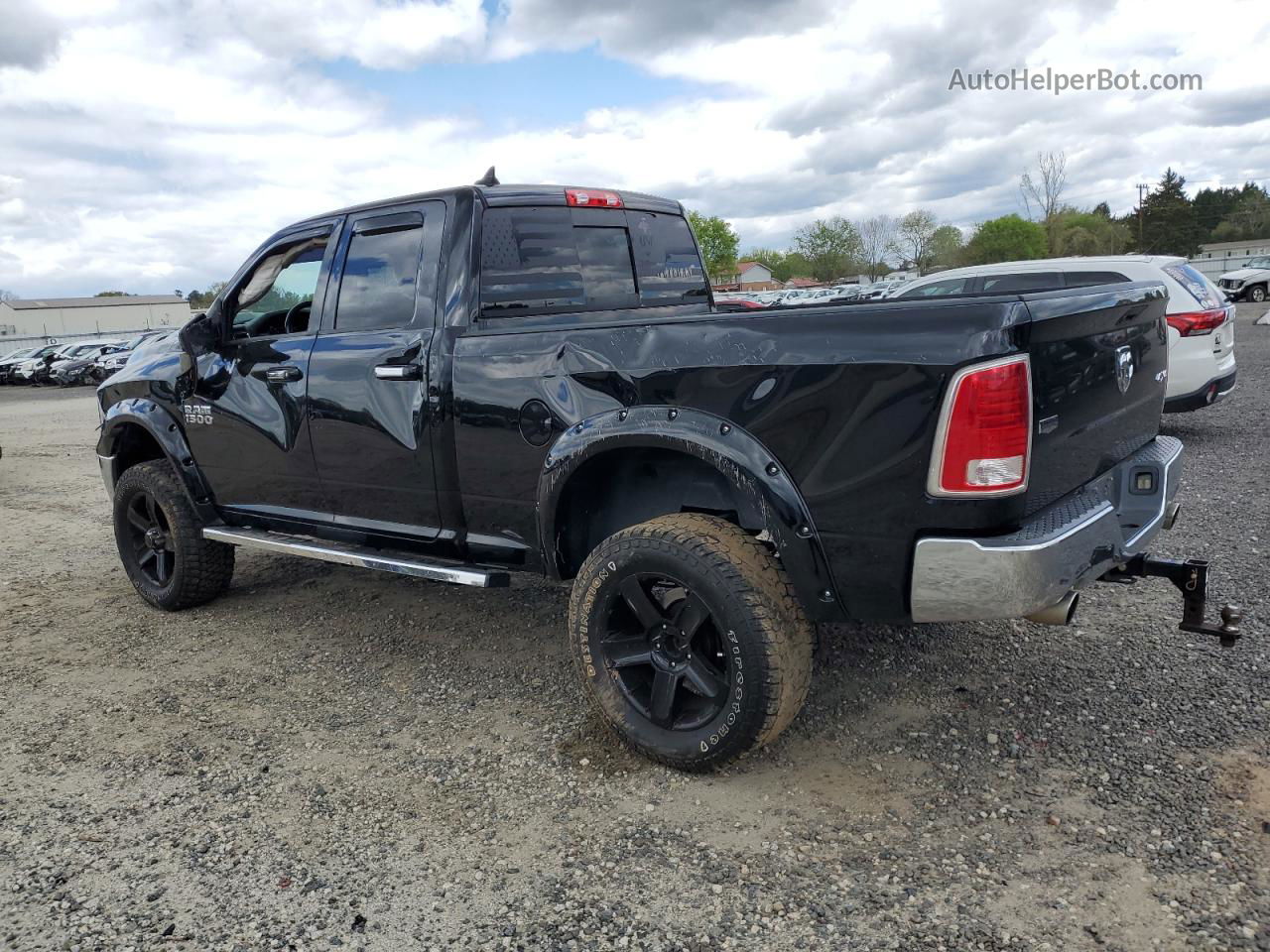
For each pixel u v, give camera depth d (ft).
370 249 12.33
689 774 9.59
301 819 9.14
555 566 10.58
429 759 10.27
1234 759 9.12
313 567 18.30
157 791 9.80
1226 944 6.71
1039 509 8.31
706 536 8.98
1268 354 46.98
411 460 11.71
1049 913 7.18
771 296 83.20
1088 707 10.42
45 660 13.87
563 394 10.05
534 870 8.14
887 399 7.89
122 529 16.22
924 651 12.27
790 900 7.54
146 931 7.54
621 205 13.60
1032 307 7.80
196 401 14.49
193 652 13.97
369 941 7.32
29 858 8.64
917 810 8.71
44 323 280.31
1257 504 18.12
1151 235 268.62
